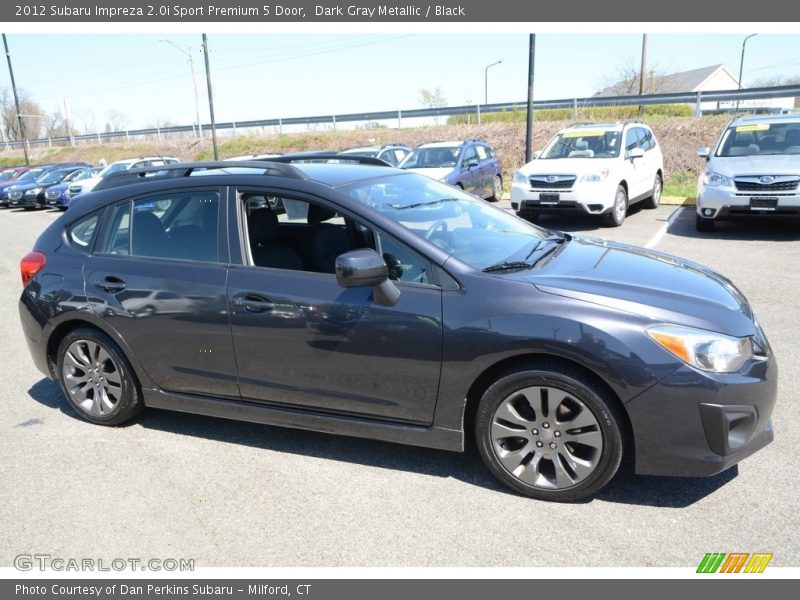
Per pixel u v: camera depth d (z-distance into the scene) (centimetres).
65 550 300
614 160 1134
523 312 306
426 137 2717
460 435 329
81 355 426
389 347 329
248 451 388
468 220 394
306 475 357
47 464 381
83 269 413
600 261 363
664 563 273
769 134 1024
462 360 316
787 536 286
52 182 2450
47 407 468
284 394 366
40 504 338
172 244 392
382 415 346
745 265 798
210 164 402
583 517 307
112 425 429
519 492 326
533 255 365
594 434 304
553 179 1103
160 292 384
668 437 294
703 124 1909
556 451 314
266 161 398
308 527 309
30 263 434
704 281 346
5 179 2958
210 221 381
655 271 351
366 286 331
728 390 289
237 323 363
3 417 452
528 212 1172
